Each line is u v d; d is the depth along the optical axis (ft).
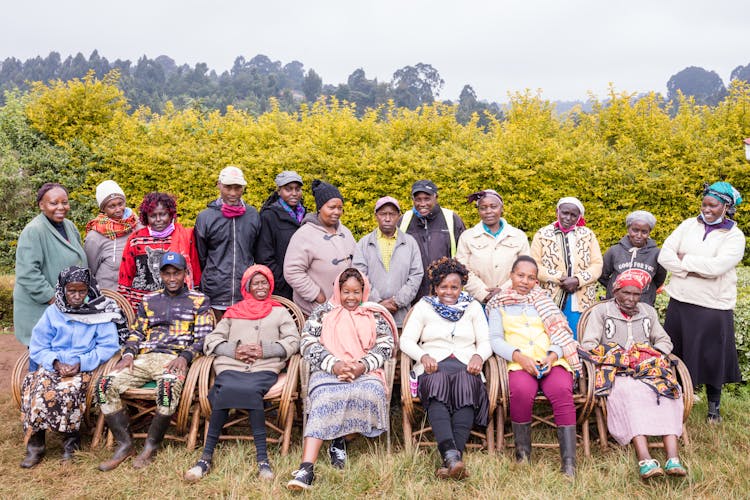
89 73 30.37
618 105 29.55
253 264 16.53
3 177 25.93
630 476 12.73
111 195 16.11
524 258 14.74
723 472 12.70
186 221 27.91
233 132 29.12
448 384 13.47
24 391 13.61
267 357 14.14
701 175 24.43
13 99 30.19
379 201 15.46
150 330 14.79
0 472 12.86
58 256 15.33
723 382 15.15
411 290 15.49
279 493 12.03
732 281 15.08
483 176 25.57
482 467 12.85
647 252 16.14
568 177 25.30
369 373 13.69
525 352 14.10
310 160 26.53
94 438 14.03
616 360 13.78
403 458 13.24
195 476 12.46
